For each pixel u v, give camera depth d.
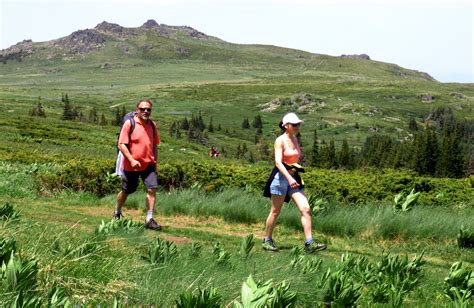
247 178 14.04
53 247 5.11
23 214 8.90
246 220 10.61
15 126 66.38
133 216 10.58
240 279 4.58
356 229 9.83
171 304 3.80
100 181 13.41
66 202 11.74
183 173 13.93
